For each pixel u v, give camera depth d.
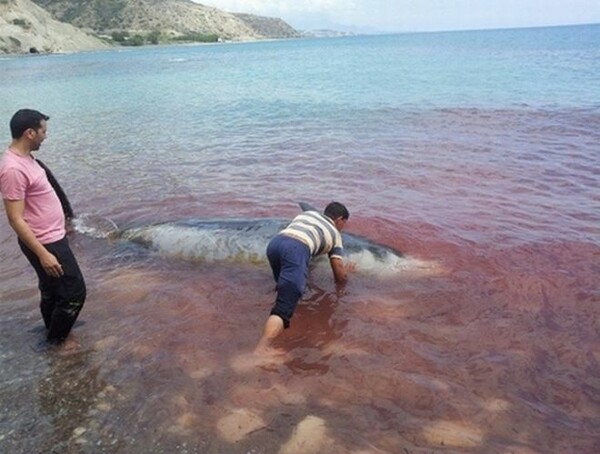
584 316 5.36
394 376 4.47
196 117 20.33
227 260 6.91
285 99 24.75
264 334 4.98
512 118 16.69
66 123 19.92
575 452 3.61
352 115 18.94
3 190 4.33
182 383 4.40
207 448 3.64
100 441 3.72
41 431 3.82
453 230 7.84
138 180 11.34
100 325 5.39
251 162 12.60
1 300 5.96
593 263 6.56
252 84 34.22
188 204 9.55
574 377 4.42
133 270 6.79
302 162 12.39
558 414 3.99
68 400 4.18
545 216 8.29
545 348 4.83
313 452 3.60
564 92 22.16
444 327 5.25
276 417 3.97
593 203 8.79
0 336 5.18
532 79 28.08
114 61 80.88
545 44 74.12
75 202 9.86
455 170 11.11
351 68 44.50
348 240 6.84
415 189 9.95
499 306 5.61
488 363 4.62
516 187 9.80
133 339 5.10
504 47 69.69
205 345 5.00
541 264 6.59
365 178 10.82
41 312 5.12
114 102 26.83
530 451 3.61
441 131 15.24
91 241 7.89
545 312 5.46
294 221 5.82
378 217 8.48
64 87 37.00
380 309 5.64
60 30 141.88
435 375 4.48
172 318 5.52
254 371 4.57
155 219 8.77
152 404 4.12
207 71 50.28
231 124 18.31
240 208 9.22
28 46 120.50
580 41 81.69
